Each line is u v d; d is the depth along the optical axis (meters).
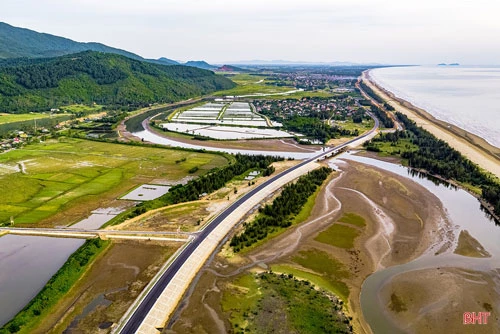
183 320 73.12
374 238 107.06
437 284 85.06
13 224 116.38
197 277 87.94
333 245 103.00
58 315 74.69
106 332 69.44
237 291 82.19
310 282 85.81
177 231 109.75
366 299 80.25
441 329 71.44
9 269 92.38
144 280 85.88
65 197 140.00
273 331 69.75
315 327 70.81
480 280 86.81
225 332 69.81
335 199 136.88
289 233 110.44
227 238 107.50
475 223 117.81
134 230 110.75
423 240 106.00
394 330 71.19
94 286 84.12
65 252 100.38
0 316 75.38
